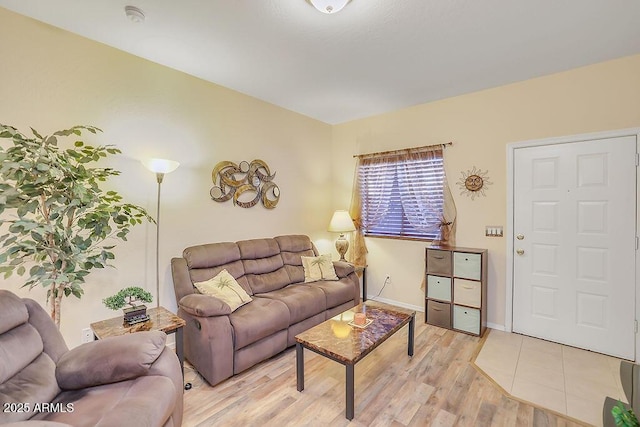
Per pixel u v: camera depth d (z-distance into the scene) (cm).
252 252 322
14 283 202
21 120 202
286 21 205
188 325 239
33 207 162
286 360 262
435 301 335
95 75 234
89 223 186
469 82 308
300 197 417
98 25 213
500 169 319
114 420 113
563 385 222
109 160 241
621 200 261
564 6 189
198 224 302
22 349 138
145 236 263
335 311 327
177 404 153
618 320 263
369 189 423
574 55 254
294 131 406
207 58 259
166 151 276
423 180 372
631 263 258
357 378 232
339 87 322
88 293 232
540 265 300
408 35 222
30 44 205
